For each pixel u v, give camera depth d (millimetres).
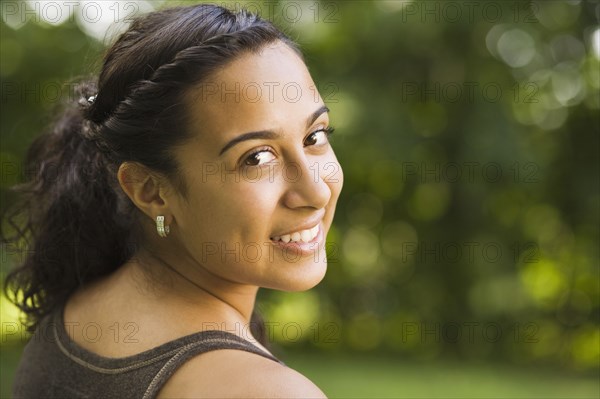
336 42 7930
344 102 7684
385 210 8812
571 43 8180
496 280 8219
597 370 8070
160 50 1318
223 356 1216
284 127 1287
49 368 1416
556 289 8680
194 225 1330
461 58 8094
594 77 8328
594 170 8445
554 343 8625
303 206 1312
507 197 8438
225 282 1417
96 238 1594
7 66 7051
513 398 6277
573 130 8508
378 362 8008
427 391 6406
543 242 8570
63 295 1631
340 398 6012
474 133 7848
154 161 1321
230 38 1282
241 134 1267
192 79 1272
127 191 1376
